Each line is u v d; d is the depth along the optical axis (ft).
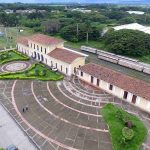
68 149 112.78
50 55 218.38
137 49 285.23
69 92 172.35
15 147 111.04
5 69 216.95
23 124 132.67
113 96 167.53
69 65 197.26
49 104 155.02
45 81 191.93
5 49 281.54
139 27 418.72
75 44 357.20
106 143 117.29
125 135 118.32
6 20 460.55
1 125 131.64
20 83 188.03
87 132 125.90
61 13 594.65
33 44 240.94
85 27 382.63
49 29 419.74
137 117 141.28
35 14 544.62
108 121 135.03
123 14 596.29
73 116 141.08
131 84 159.94
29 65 229.25
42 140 119.03
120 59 266.36
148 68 230.68
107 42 324.19
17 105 153.79
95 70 184.34
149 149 112.98
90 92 172.76
